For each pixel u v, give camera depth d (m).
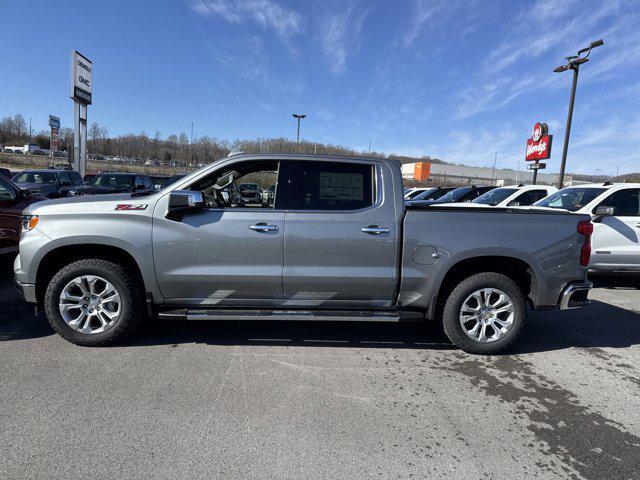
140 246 3.83
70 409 2.92
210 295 4.00
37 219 3.87
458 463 2.50
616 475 2.45
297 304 4.05
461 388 3.45
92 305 3.94
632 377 3.74
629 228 6.89
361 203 4.02
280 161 4.07
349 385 3.43
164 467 2.37
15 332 4.32
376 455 2.54
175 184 3.99
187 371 3.56
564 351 4.31
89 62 26.58
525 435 2.82
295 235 3.89
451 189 17.91
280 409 3.02
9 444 2.53
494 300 4.14
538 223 4.04
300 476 2.34
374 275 3.97
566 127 16.91
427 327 4.94
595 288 7.29
